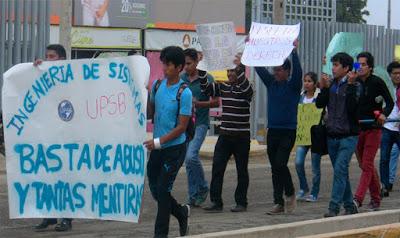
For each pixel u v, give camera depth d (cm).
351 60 927
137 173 765
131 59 764
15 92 812
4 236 880
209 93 1054
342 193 938
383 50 2672
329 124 940
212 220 984
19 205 814
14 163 814
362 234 739
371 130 1001
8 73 810
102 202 792
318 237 715
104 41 2806
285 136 991
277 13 1977
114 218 785
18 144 814
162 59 753
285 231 780
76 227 944
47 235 884
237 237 732
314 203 1170
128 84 770
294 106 984
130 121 770
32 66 809
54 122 809
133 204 770
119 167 780
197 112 1060
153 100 771
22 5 1753
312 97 1182
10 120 812
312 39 2470
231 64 1030
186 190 1298
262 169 1667
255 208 1112
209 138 2027
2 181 1365
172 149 748
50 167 811
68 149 804
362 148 1012
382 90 994
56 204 811
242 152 1048
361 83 997
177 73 752
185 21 3177
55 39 2534
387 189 1245
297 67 964
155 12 3041
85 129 797
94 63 785
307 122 1179
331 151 950
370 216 869
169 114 748
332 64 939
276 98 984
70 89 802
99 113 791
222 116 1048
